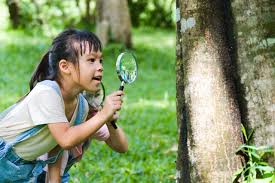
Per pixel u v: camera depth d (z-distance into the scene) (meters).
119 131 4.02
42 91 3.61
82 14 23.66
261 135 3.75
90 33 3.72
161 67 17.30
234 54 3.83
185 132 4.02
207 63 3.77
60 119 3.59
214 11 3.82
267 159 3.74
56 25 21.92
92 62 3.68
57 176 3.94
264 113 3.75
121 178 6.30
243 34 3.80
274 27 3.78
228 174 3.69
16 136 3.74
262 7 3.78
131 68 3.61
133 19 26.89
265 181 3.62
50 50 3.72
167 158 7.38
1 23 22.47
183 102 4.05
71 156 4.05
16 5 21.98
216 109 3.72
